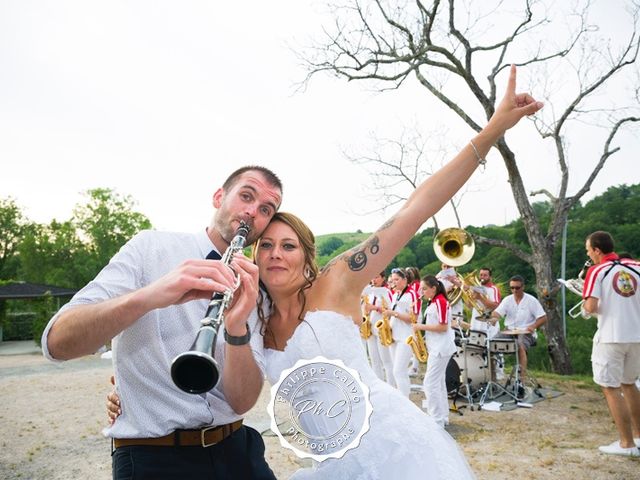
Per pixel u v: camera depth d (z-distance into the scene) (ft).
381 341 25.99
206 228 7.76
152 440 6.79
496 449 19.13
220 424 7.10
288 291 7.24
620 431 18.38
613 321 17.48
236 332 6.35
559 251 73.41
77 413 27.43
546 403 27.09
